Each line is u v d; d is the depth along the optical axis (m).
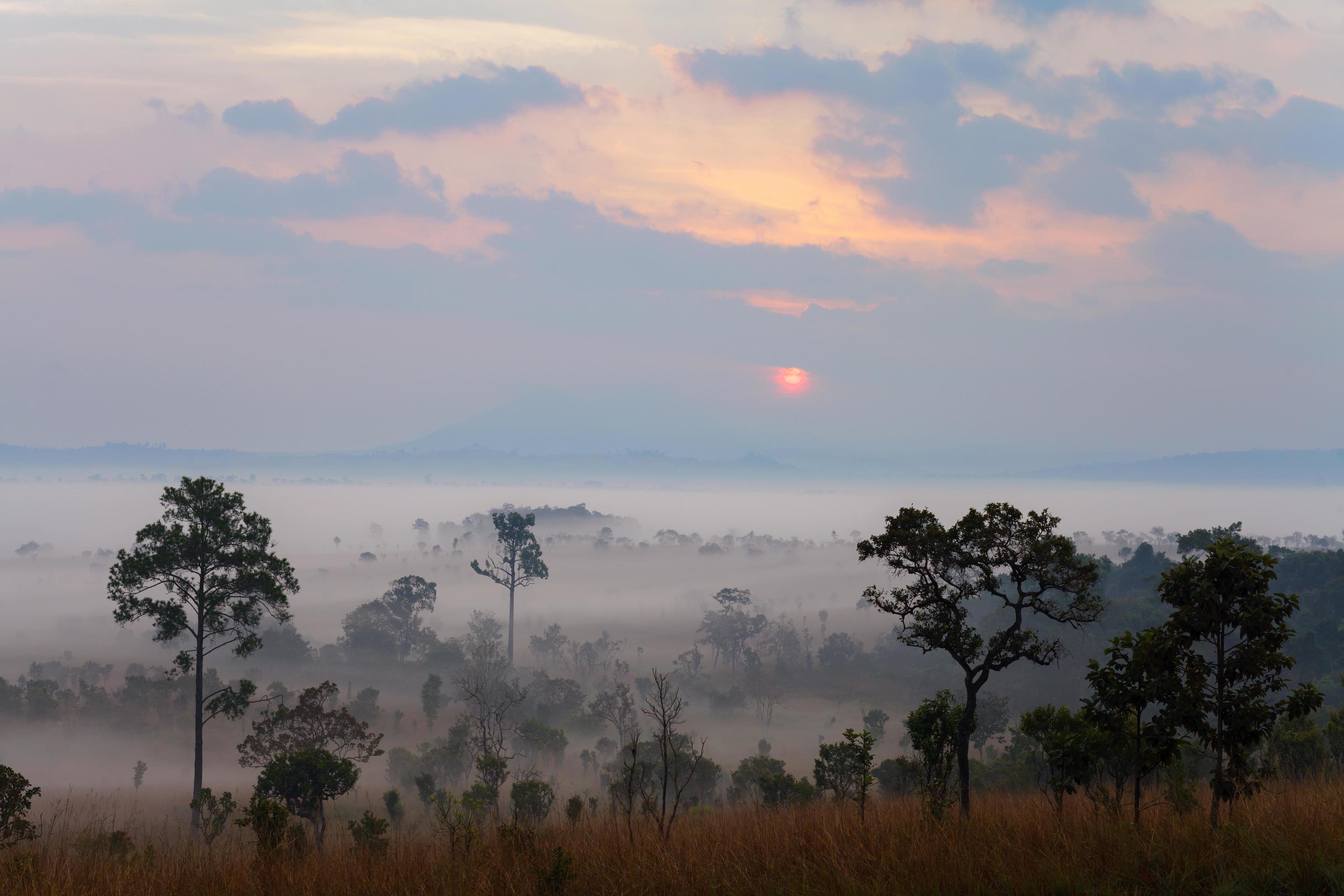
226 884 11.39
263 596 46.00
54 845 15.46
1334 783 15.84
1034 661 18.20
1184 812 13.75
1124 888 9.48
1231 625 13.01
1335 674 104.19
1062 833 11.38
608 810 18.97
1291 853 9.74
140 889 11.38
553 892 10.34
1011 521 18.56
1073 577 18.08
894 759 40.94
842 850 11.16
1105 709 13.74
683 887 10.13
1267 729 12.93
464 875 11.09
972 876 9.74
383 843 15.38
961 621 19.17
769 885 10.06
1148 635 13.39
